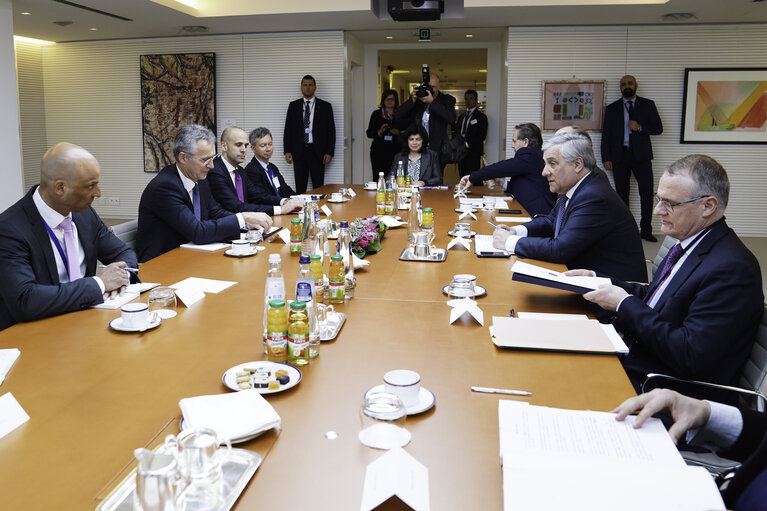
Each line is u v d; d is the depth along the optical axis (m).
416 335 1.88
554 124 8.47
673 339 1.84
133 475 1.08
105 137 9.57
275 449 1.20
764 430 1.38
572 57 8.32
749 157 8.20
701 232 2.02
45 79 9.59
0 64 6.34
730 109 8.14
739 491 1.21
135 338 1.83
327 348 1.76
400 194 4.90
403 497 1.00
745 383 1.87
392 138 9.05
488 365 1.64
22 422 1.29
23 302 2.02
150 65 9.22
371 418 1.25
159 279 2.54
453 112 7.81
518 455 1.13
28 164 9.41
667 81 8.21
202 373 1.57
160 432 1.25
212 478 0.99
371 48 10.02
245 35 8.91
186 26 8.20
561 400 1.43
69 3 6.74
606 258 2.82
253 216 3.50
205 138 3.38
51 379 1.53
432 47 9.84
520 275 2.18
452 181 11.62
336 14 7.56
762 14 7.40
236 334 1.87
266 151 5.23
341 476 1.11
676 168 2.02
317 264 2.19
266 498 1.04
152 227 3.37
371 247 3.05
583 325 1.91
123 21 7.81
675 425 1.36
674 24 8.07
